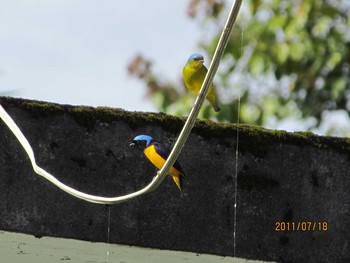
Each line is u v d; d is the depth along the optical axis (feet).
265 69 84.94
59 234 31.78
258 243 32.99
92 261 32.24
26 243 31.89
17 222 31.68
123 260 32.27
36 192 31.76
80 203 31.91
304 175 33.53
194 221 32.55
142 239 32.24
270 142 33.24
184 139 23.45
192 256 32.63
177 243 32.42
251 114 84.84
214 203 32.71
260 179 33.12
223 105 83.92
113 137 32.32
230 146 32.96
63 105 32.17
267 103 84.84
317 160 33.71
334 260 33.63
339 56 85.81
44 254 32.07
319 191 33.63
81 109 32.24
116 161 32.24
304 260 33.37
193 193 32.60
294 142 33.50
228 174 32.89
